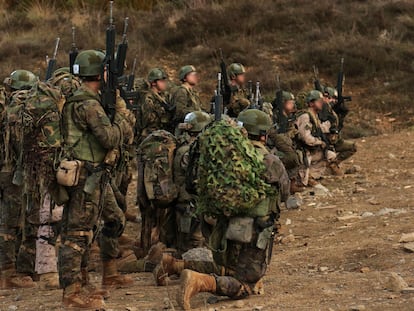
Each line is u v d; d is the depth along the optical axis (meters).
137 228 12.88
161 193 9.27
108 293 7.96
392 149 19.62
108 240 8.49
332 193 14.66
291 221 12.43
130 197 15.36
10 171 9.14
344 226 11.62
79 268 7.50
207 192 7.01
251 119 7.35
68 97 7.56
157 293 8.12
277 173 7.13
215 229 7.29
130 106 9.81
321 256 9.77
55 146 8.04
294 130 15.07
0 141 9.31
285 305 7.00
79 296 7.47
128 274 9.70
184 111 13.33
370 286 7.67
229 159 6.93
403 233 10.48
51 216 8.84
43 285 9.20
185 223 9.27
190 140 9.39
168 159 9.31
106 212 8.31
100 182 7.48
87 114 7.34
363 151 19.66
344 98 16.92
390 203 13.08
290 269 9.34
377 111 24.52
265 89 25.50
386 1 31.20
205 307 7.04
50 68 10.01
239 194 6.91
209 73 26.70
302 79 25.92
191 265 8.06
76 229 7.47
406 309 6.45
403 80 25.75
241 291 7.23
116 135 7.45
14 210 9.22
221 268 7.47
